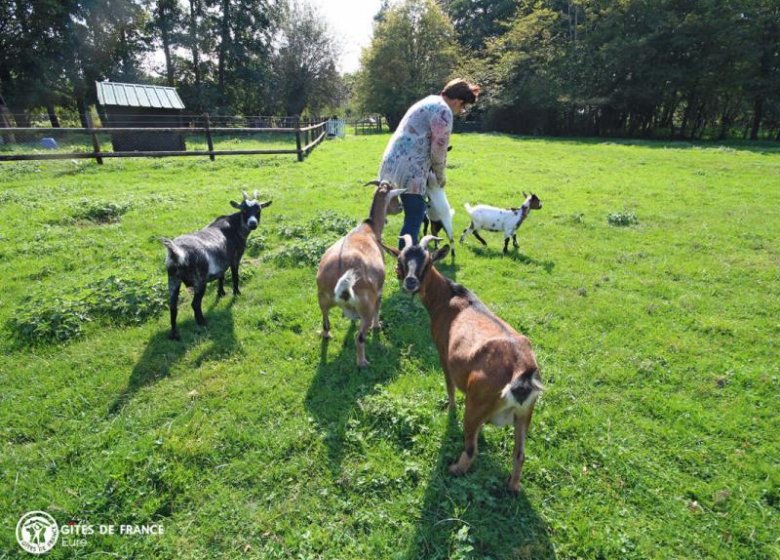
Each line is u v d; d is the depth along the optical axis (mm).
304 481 3281
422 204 6289
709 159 18812
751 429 3779
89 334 5051
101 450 3527
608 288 6457
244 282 6441
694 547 2838
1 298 5723
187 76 44562
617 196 11797
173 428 3721
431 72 48594
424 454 3488
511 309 5734
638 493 3188
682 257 7598
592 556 2779
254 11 42906
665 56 32688
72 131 14078
